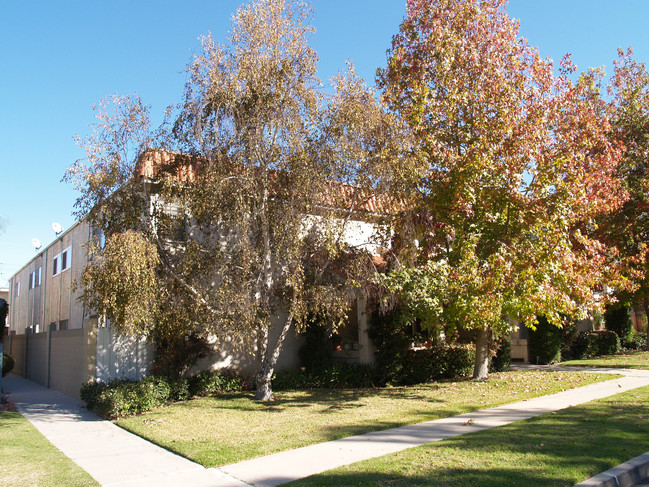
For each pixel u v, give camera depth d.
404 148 11.30
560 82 12.76
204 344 14.09
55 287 24.05
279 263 11.49
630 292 17.45
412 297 11.47
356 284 11.37
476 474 5.78
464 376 15.42
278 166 11.12
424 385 14.09
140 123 10.88
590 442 7.00
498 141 12.08
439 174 12.55
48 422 10.95
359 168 11.12
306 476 6.16
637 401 9.98
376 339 14.55
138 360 13.66
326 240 10.81
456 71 12.66
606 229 16.53
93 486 6.16
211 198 10.36
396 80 13.50
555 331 19.16
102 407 11.42
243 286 10.65
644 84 18.14
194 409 11.63
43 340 19.45
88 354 13.04
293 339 16.28
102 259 9.78
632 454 6.45
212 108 10.86
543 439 7.27
